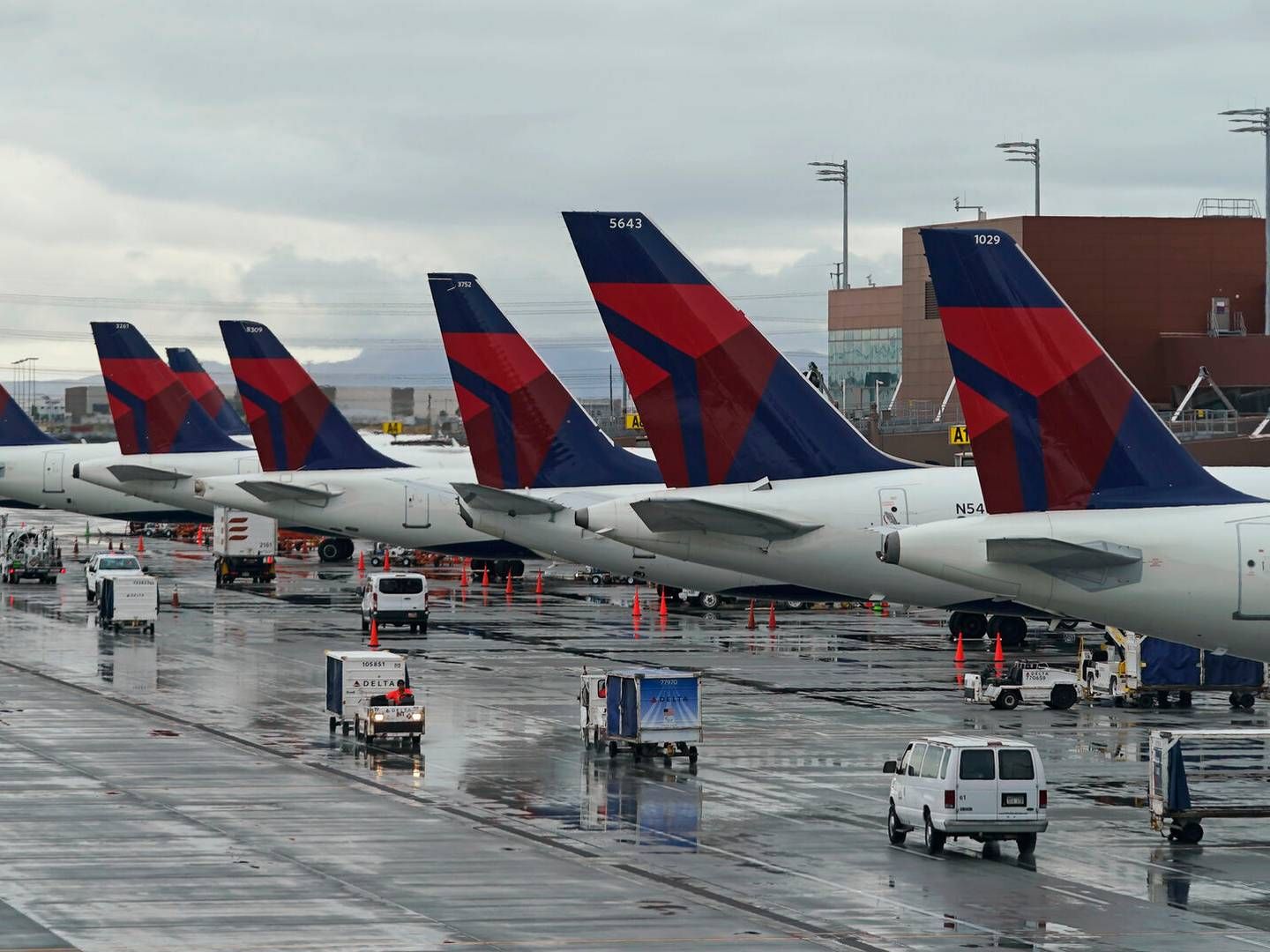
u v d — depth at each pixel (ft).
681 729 307.17
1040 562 255.50
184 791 274.36
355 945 184.96
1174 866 230.07
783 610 608.19
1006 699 376.07
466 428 480.23
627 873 221.46
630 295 347.36
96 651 467.52
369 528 632.79
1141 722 357.41
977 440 261.03
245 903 203.31
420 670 433.89
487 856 230.07
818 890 213.25
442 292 479.41
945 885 216.95
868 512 345.31
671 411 348.59
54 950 181.98
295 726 343.87
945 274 260.62
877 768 302.45
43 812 256.52
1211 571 254.06
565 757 311.88
